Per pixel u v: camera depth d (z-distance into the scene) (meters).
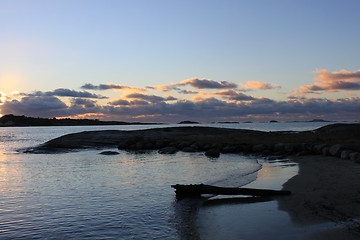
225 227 8.61
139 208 10.82
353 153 19.44
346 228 7.60
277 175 16.05
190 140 39.75
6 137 83.56
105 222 9.38
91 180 16.47
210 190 12.07
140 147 37.81
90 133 47.25
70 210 10.65
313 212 9.13
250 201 11.25
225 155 28.62
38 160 26.69
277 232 7.89
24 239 8.16
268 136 41.12
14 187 14.73
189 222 9.23
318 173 15.39
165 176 17.39
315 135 38.12
